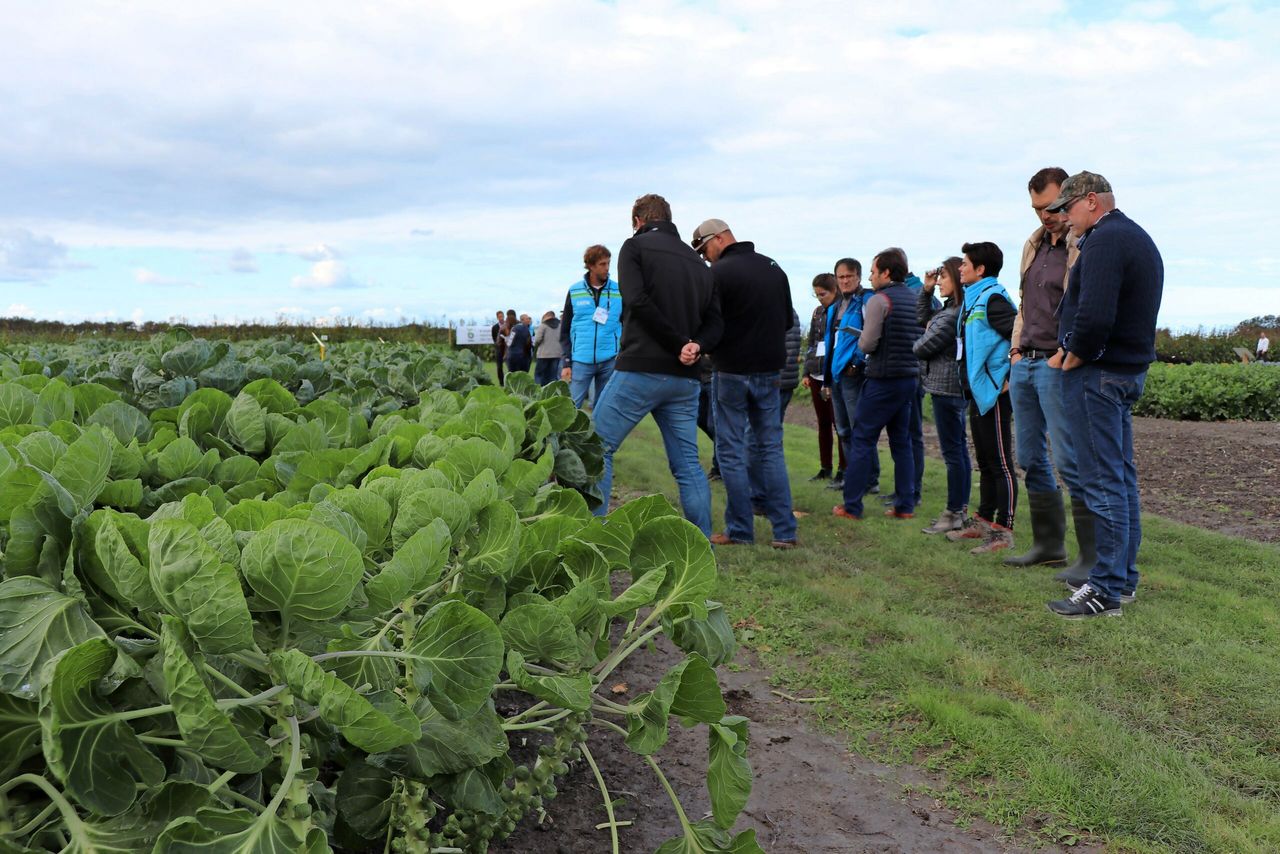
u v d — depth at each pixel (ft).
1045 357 17.39
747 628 15.02
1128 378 15.10
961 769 10.21
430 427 9.41
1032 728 11.07
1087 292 14.56
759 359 19.95
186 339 15.83
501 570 5.21
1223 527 25.12
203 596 3.53
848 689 12.44
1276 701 11.99
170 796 3.77
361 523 4.97
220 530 4.04
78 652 3.31
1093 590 15.56
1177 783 9.73
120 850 3.59
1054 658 13.64
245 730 4.00
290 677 3.74
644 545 5.88
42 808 3.82
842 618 15.38
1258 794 9.87
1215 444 42.55
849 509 23.81
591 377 29.81
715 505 26.27
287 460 7.40
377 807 5.31
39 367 13.82
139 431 8.26
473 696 4.45
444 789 5.00
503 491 6.88
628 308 18.35
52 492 4.10
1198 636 14.49
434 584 4.91
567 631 4.97
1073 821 9.12
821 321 29.60
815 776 10.16
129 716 3.59
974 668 12.92
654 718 5.31
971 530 21.47
